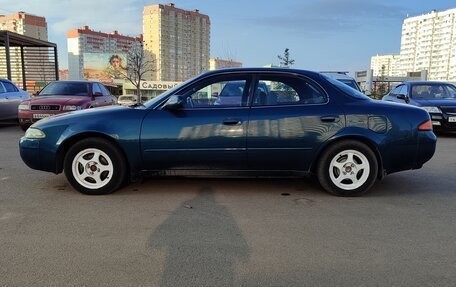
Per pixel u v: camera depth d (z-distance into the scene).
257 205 4.73
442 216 4.40
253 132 4.88
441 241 3.72
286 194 5.17
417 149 5.03
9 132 11.73
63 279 2.99
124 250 3.49
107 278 3.01
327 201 4.89
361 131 4.90
